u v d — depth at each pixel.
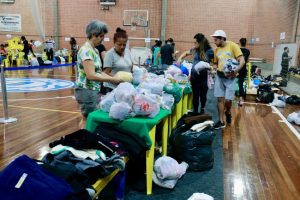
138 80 3.22
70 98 6.54
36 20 11.66
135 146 2.25
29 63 12.58
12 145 3.52
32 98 6.46
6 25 14.54
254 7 11.89
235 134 4.33
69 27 14.22
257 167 3.16
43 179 1.48
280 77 9.07
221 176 2.90
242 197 2.52
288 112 5.98
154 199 2.42
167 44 7.68
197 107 5.14
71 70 12.48
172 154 3.12
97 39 2.52
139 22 13.43
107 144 2.08
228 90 4.42
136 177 2.62
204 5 12.46
